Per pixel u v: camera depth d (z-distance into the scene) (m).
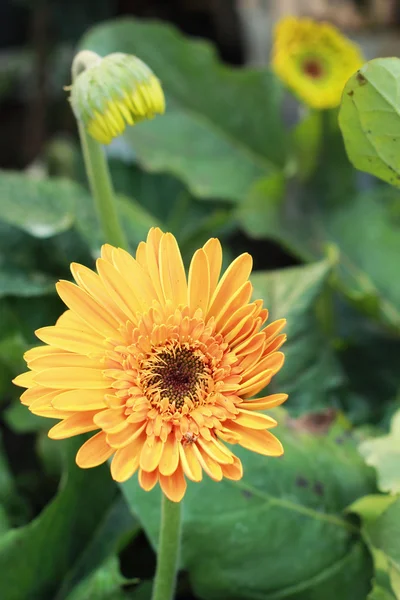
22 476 0.84
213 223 0.93
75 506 0.73
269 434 0.56
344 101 0.63
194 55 1.07
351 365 0.92
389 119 0.63
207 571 0.69
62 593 0.72
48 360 0.57
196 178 1.04
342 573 0.69
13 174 0.88
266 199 0.97
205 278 0.58
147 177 1.14
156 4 1.75
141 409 0.57
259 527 0.69
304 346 0.78
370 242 1.00
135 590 0.72
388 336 0.95
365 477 0.72
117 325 0.58
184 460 0.55
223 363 0.58
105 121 0.65
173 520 0.61
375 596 0.68
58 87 1.68
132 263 0.58
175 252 0.58
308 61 0.97
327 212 1.04
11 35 1.82
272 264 1.12
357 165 0.66
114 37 1.05
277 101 1.09
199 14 1.74
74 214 0.87
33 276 0.84
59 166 1.11
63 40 1.64
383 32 1.23
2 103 1.79
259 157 1.09
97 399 0.56
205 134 1.08
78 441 0.73
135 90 0.65
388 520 0.68
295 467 0.71
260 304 0.57
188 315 0.58
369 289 0.95
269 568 0.69
